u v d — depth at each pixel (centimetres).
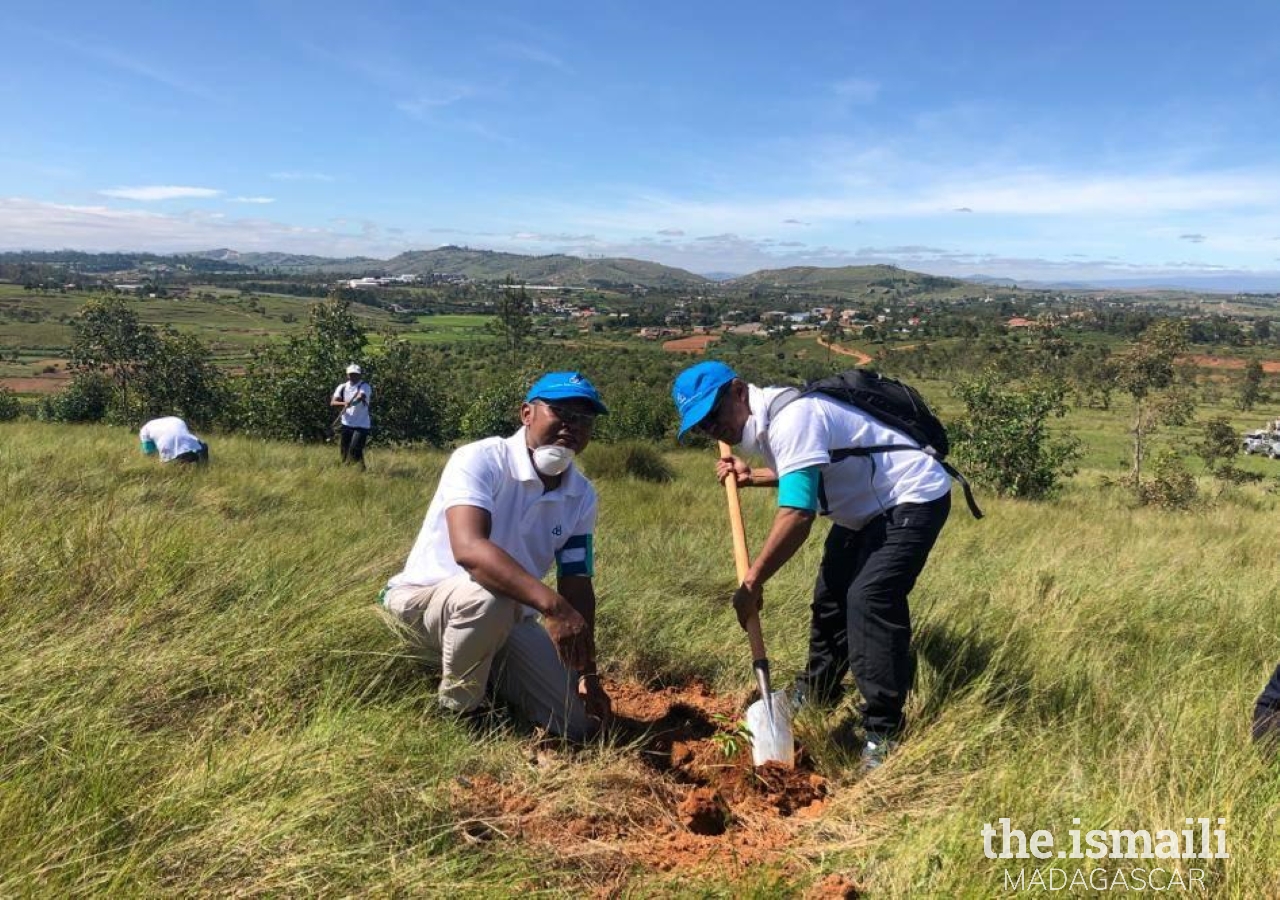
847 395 277
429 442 2128
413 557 279
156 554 330
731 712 311
